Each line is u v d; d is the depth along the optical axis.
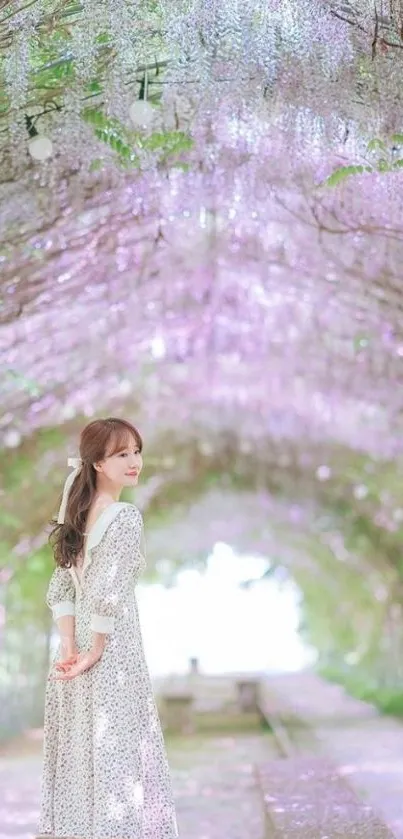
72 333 8.34
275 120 5.28
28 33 4.79
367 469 13.38
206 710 21.05
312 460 13.53
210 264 7.38
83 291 7.31
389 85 5.05
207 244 7.00
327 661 33.62
